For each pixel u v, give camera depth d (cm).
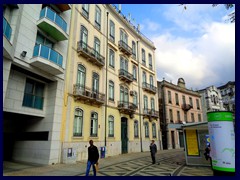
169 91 3409
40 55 1192
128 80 2320
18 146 1412
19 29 1146
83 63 1689
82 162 1363
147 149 2495
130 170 1053
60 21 1400
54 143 1288
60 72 1327
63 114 1400
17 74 1223
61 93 1420
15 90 1197
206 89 4256
